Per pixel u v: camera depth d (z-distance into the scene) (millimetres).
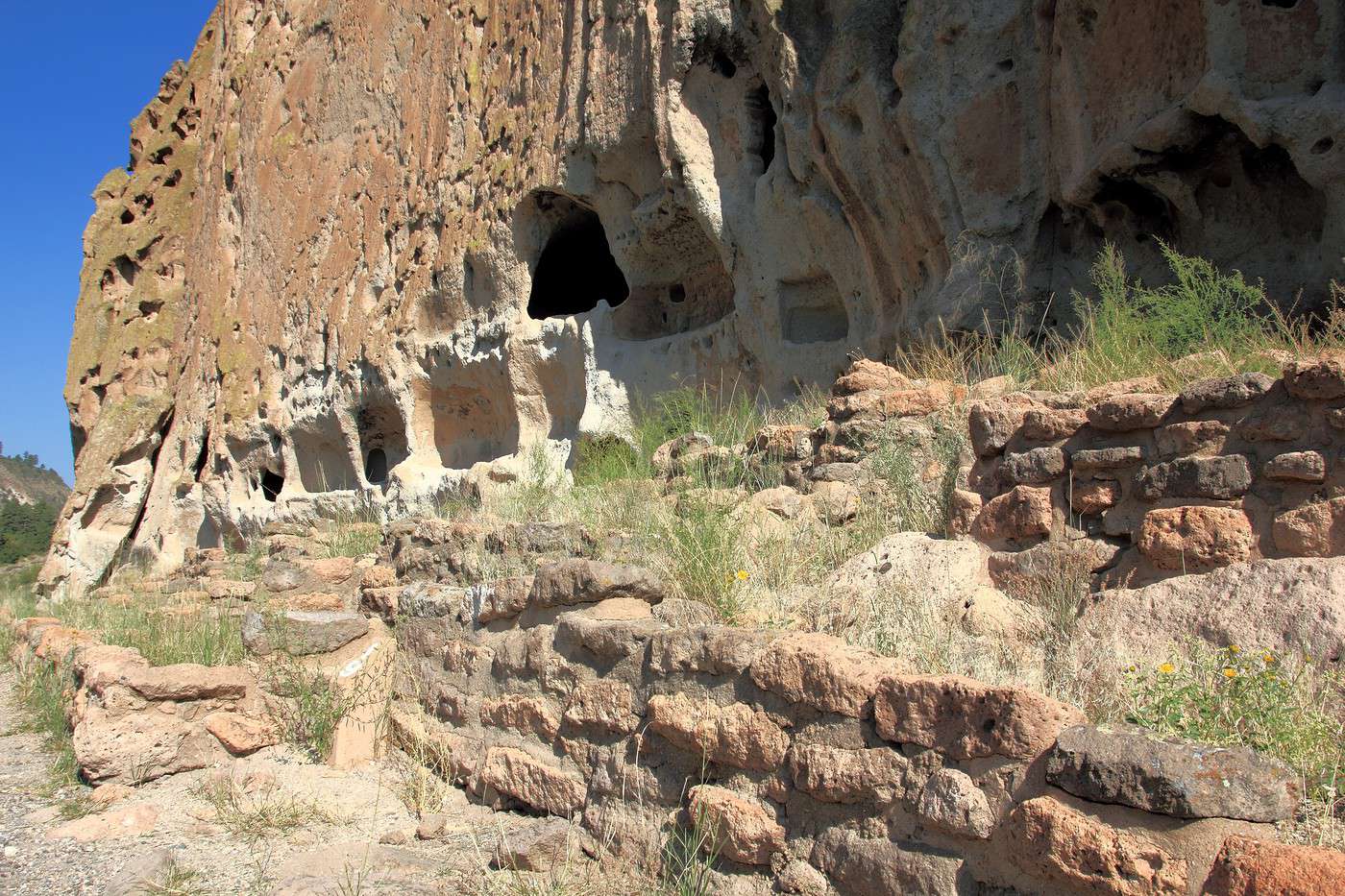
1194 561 3283
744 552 4438
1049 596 3578
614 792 3531
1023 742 2371
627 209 12219
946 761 2527
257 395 19297
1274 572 3008
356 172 17391
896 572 3957
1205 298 5609
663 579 4172
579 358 12500
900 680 2639
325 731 5047
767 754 2951
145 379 24719
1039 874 2275
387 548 6523
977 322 8062
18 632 10055
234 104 22312
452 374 14711
